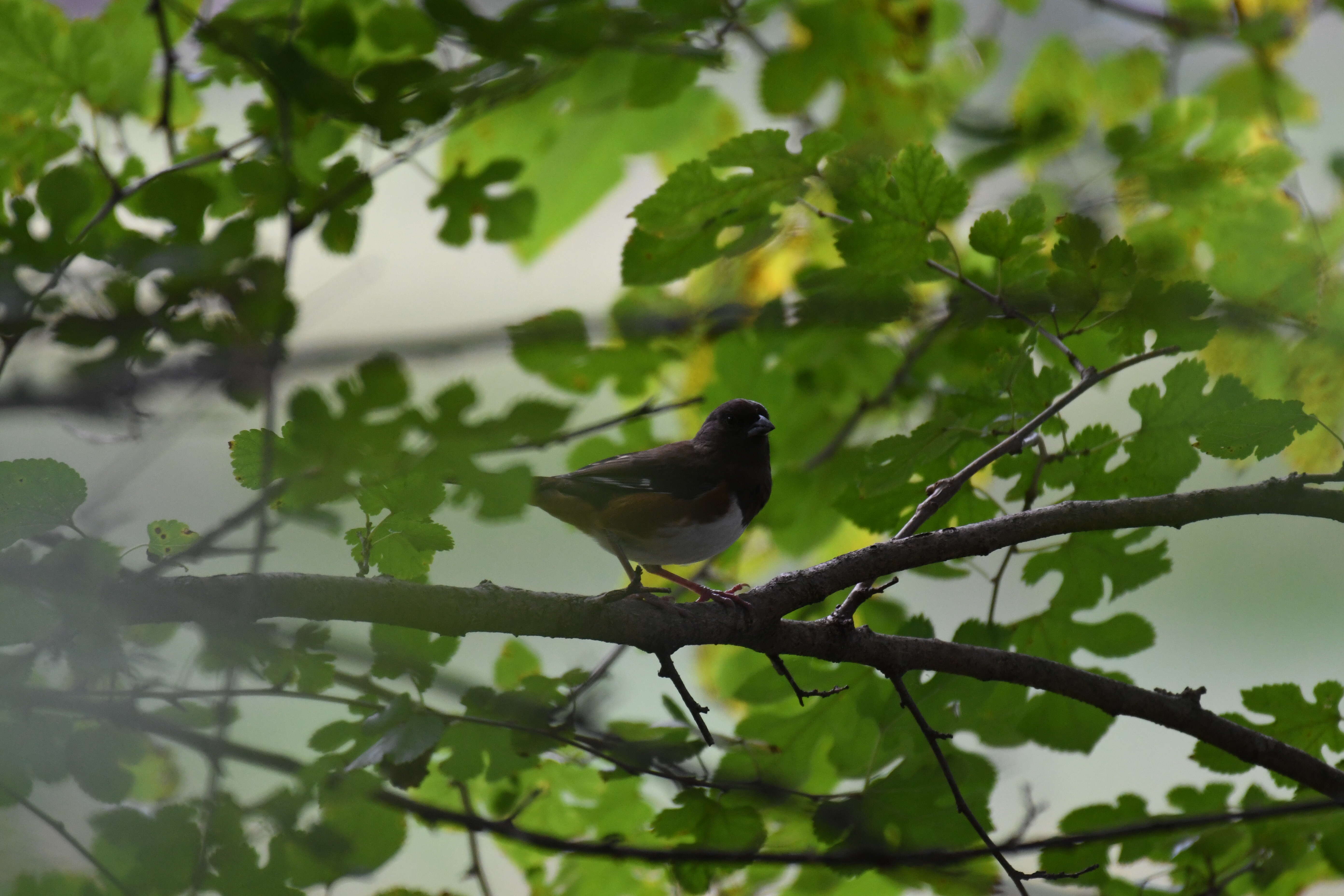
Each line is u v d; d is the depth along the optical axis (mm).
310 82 5973
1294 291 8102
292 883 5195
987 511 7816
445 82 6160
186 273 5070
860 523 7918
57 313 4953
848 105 9656
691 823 6699
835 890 7645
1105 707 6797
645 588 6500
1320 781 6715
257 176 6102
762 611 6723
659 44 7016
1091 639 7691
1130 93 10156
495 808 7969
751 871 7613
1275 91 9758
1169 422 7227
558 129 9883
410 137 6520
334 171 6410
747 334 10570
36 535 4707
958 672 6809
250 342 4641
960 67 10242
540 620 6145
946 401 7129
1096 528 6781
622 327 5215
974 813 6871
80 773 4574
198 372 4312
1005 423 6938
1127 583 7543
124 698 4613
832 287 7535
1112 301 6789
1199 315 6625
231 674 4840
